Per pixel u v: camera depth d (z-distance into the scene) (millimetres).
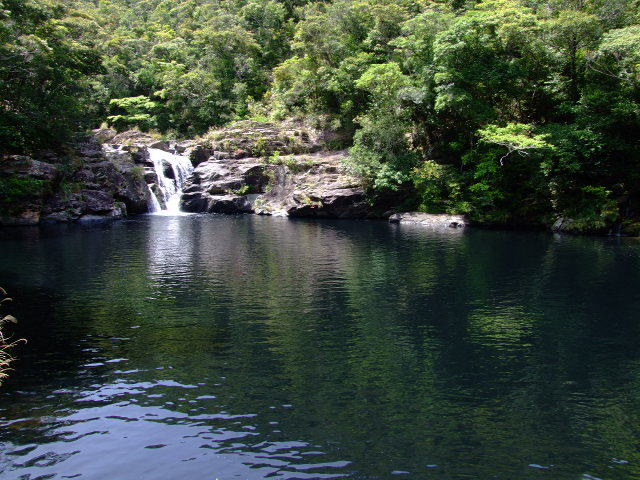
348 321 12906
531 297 15414
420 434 7340
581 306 14445
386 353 10688
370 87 41812
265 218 39750
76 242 25859
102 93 62125
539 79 35844
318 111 49594
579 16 31250
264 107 58750
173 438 7176
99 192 38719
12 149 35312
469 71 34562
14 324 12438
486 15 34438
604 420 7855
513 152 33906
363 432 7395
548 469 6477
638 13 33312
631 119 30781
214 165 45438
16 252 22703
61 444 6984
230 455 6762
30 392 8641
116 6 90125
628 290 16266
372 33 46219
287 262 20828
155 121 61719
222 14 70250
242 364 9984
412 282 17328
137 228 32219
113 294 15375
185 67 66125
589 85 32281
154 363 10000
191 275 18188
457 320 13094
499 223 34562
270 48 69438
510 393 8797
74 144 40125
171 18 83750
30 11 38344
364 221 38094
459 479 6238
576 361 10336
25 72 35969
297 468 6457
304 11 71438
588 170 32062
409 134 42938
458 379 9383
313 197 40188
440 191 37188
